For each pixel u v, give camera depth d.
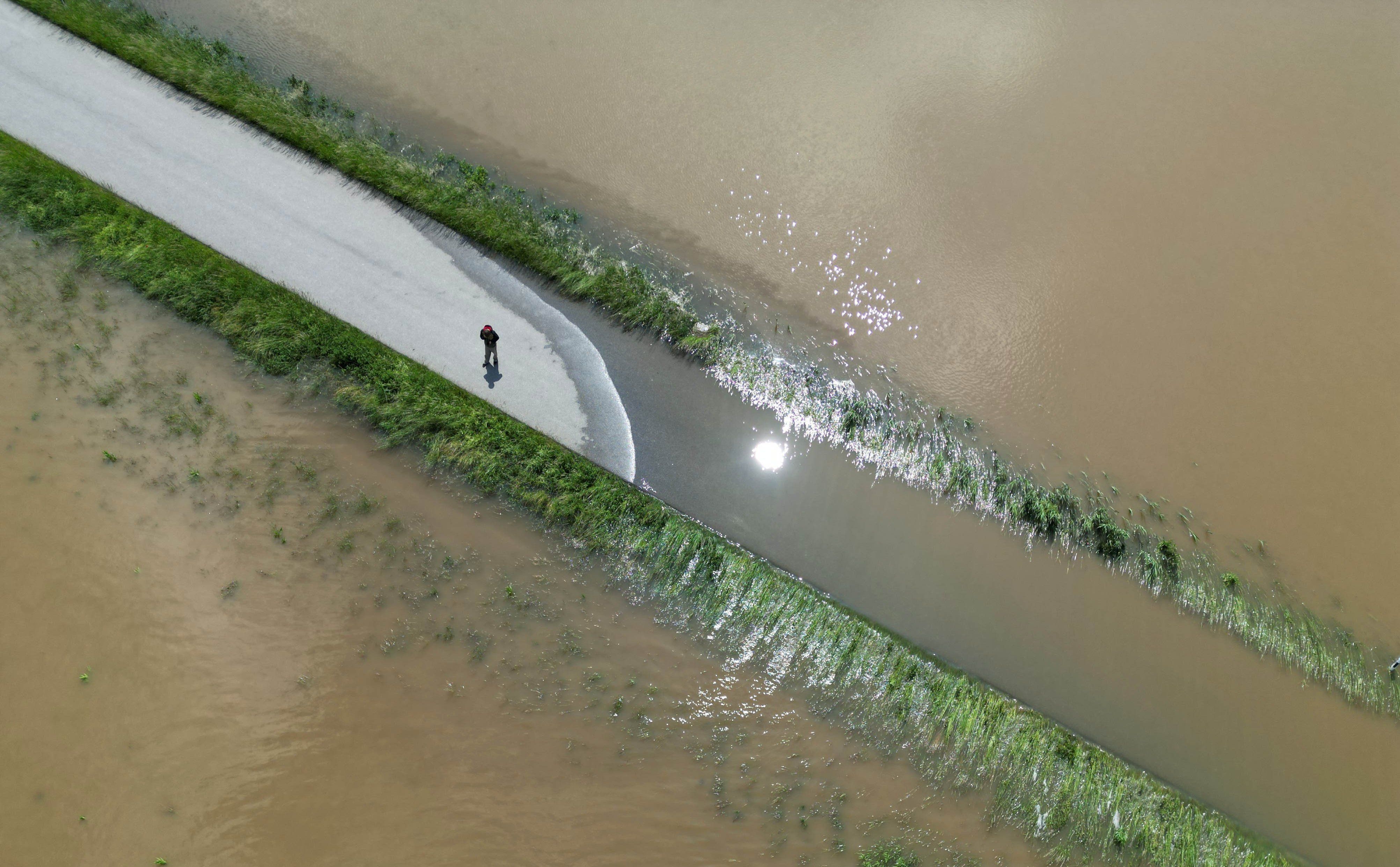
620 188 25.02
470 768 16.34
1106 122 26.91
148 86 24.73
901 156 26.06
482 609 18.05
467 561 18.58
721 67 27.69
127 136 23.66
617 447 20.64
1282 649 19.39
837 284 23.81
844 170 25.73
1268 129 26.94
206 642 17.00
